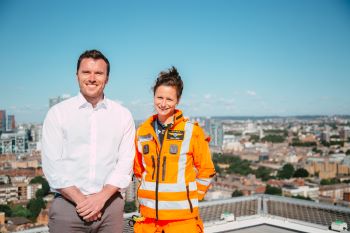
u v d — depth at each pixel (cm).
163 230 539
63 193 493
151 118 566
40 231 848
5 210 7931
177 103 555
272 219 1145
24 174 11906
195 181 557
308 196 11931
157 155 543
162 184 533
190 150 541
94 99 517
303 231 1038
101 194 498
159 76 552
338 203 11225
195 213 544
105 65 518
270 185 13338
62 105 513
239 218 1147
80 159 506
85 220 500
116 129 524
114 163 529
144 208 550
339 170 17075
